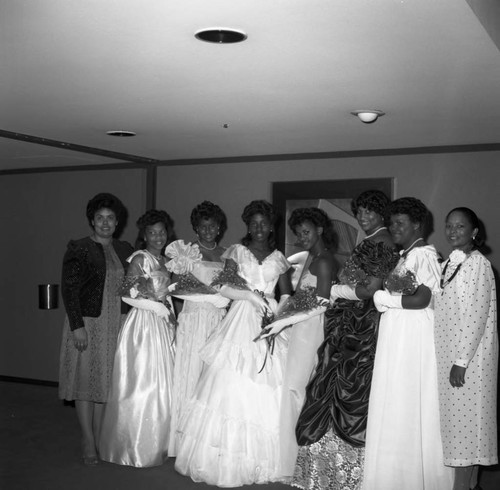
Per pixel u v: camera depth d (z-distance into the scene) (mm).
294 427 4297
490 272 3846
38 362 7848
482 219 5875
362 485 4043
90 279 4711
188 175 7051
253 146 6156
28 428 5789
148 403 4676
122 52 3314
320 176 6477
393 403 3838
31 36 3086
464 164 5949
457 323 3764
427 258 3822
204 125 5160
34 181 7973
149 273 4719
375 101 4320
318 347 4328
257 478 4297
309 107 4508
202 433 4359
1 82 3904
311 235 4320
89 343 4703
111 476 4480
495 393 3875
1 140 6035
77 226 7738
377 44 3156
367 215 4191
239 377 4336
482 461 3758
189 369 4742
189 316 4820
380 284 3971
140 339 4727
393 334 3893
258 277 4434
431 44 3148
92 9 2762
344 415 4121
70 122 5074
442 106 4445
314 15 2797
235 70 3619
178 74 3711
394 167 6191
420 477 3791
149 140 5863
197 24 2918
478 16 2828
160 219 4816
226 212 6875
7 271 8070
